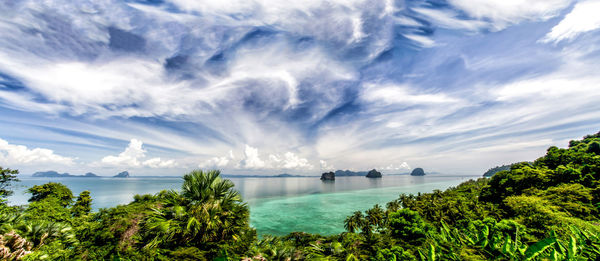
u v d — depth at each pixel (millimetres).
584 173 35688
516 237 3461
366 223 54094
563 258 2986
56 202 30094
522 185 40812
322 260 12172
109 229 13086
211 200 11133
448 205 43500
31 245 8617
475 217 35969
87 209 38969
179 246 10047
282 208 124500
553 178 38469
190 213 10602
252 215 104375
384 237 31766
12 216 10203
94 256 10469
